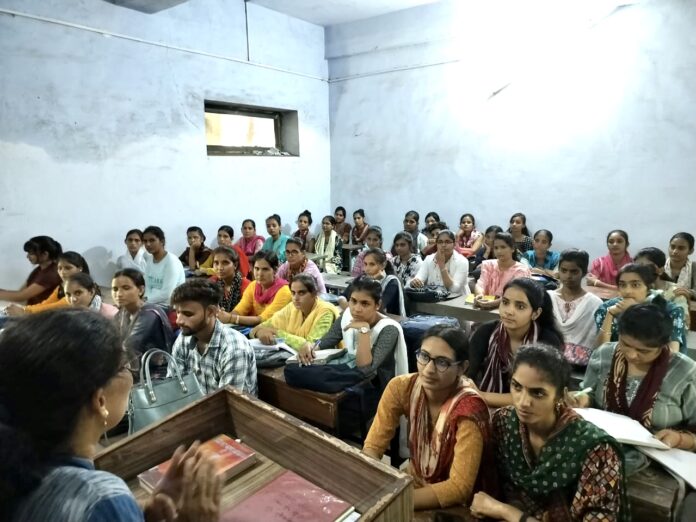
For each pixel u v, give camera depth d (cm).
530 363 116
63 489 53
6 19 346
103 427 61
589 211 488
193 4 470
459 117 552
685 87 422
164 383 159
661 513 119
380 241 422
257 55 541
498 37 510
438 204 587
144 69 436
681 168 434
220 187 519
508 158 527
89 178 406
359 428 210
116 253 431
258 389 218
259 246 530
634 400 150
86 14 390
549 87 491
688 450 136
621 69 450
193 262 475
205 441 100
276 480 86
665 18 423
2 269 360
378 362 207
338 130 650
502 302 181
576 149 485
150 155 449
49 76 373
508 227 538
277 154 590
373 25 587
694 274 349
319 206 655
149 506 70
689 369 144
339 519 75
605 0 446
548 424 120
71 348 54
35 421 53
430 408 143
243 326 293
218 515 69
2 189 355
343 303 296
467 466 125
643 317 141
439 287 338
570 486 117
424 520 120
